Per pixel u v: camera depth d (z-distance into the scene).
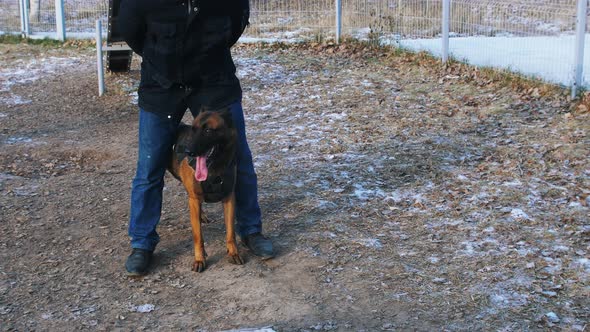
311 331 3.81
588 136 7.05
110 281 4.45
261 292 4.27
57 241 5.06
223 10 4.34
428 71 10.18
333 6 13.34
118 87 10.23
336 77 10.25
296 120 8.24
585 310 3.97
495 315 3.95
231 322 3.94
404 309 4.04
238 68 10.99
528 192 5.77
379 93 9.27
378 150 6.98
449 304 4.09
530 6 9.76
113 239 5.10
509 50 9.91
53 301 4.18
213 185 4.35
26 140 7.82
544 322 3.86
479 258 4.66
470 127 7.63
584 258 4.59
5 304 4.13
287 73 10.63
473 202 5.61
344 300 4.15
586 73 8.95
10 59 12.23
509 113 8.04
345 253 4.78
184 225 5.35
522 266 4.52
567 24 9.28
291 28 13.52
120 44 9.85
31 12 14.79
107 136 8.00
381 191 5.92
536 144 6.93
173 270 4.61
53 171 6.78
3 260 4.73
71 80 10.70
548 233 5.00
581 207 5.43
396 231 5.14
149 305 4.14
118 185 6.31
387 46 11.73
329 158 6.79
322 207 5.59
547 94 8.49
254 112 8.72
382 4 12.30
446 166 6.46
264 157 6.89
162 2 4.20
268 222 5.32
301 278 4.44
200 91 4.52
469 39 10.55
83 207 5.75
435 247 4.85
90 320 3.96
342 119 8.15
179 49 4.30
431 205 5.59
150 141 4.54
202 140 4.11
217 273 4.54
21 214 5.56
